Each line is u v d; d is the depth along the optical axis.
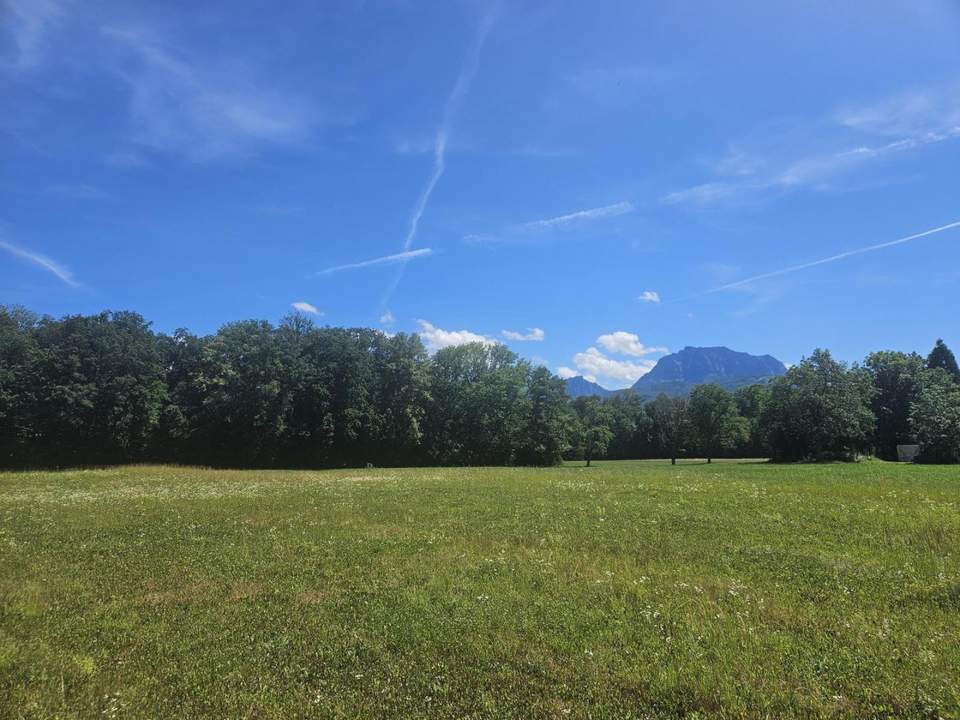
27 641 8.09
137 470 51.41
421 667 6.93
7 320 69.31
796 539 13.83
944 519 15.77
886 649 6.94
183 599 10.11
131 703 6.16
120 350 67.56
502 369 93.50
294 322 83.19
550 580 10.55
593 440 113.12
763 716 5.54
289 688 6.48
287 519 19.16
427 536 15.45
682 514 18.03
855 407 75.62
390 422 80.62
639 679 6.35
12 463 62.53
